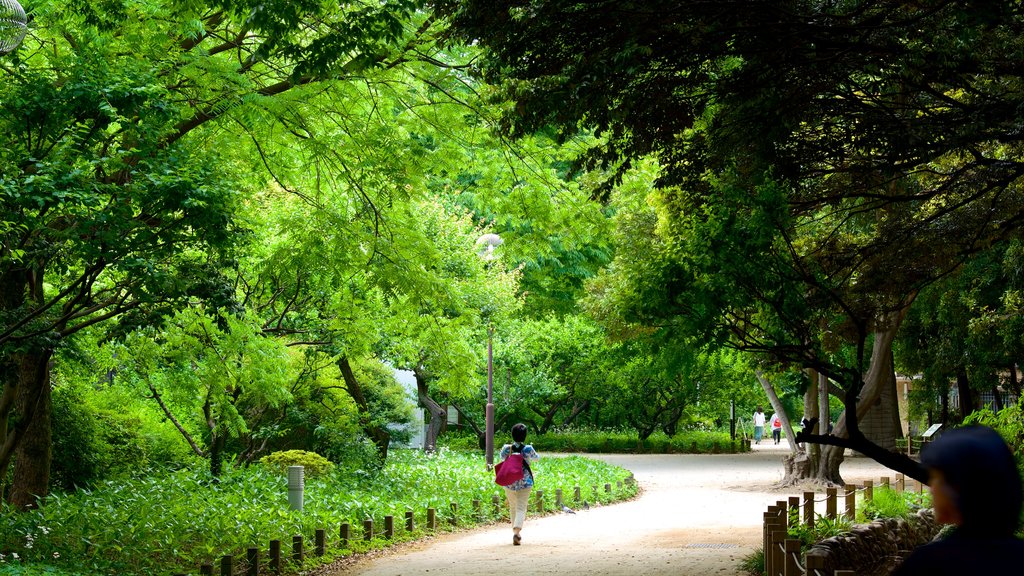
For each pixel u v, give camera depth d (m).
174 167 10.45
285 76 15.02
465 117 15.61
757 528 17.19
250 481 18.31
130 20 11.89
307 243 16.55
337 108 15.55
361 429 23.28
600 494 23.09
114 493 15.77
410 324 20.03
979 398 36.72
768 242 8.35
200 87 13.09
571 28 8.37
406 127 16.20
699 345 8.87
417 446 39.03
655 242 24.62
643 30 8.23
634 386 46.81
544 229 17.17
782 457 41.75
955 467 2.73
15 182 8.99
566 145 15.96
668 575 11.49
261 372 18.14
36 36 12.79
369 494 19.59
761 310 9.16
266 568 12.02
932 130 9.13
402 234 17.08
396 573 12.30
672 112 9.45
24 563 10.45
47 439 14.83
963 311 25.12
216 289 11.27
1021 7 7.50
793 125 9.53
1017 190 12.25
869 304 12.41
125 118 10.21
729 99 9.04
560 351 45.41
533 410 49.12
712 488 27.05
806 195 12.20
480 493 20.81
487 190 16.92
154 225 10.62
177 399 18.83
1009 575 2.58
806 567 8.20
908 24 7.88
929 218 11.61
